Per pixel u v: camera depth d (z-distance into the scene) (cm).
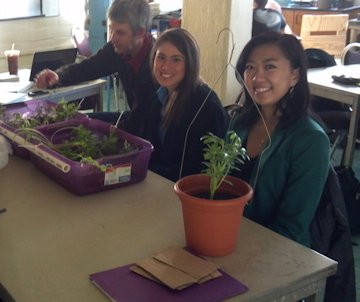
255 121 179
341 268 164
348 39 595
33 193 162
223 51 408
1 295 114
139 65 277
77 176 157
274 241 135
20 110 231
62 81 309
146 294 109
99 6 561
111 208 153
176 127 216
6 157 180
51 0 530
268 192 166
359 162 404
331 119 357
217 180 125
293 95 166
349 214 283
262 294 113
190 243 128
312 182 158
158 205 155
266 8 464
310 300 126
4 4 495
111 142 175
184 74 213
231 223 124
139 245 131
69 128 196
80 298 109
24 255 125
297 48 164
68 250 128
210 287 112
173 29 217
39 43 534
